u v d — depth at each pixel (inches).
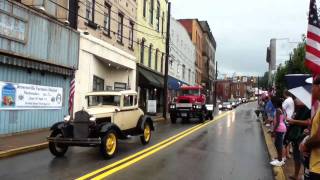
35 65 735.1
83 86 946.7
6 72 667.4
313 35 287.9
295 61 970.7
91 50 986.1
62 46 831.1
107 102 588.1
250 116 1710.1
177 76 2080.5
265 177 411.2
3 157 499.8
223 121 1323.8
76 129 507.8
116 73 1227.2
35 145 571.2
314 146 205.0
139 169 438.3
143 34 1466.5
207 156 543.2
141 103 1478.8
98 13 1039.6
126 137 566.6
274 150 576.4
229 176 414.0
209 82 3316.9
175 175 411.8
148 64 1553.9
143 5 1466.5
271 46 1365.7
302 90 292.7
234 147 642.8
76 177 389.4
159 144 653.9
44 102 780.0
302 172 414.9
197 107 1200.2
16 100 695.7
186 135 810.2
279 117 460.4
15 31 670.5
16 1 677.9
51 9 821.9
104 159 499.2
